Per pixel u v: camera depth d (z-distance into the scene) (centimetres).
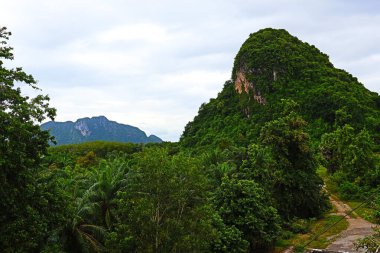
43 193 1583
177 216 1872
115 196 2394
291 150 3656
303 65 10419
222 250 2281
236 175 3045
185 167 1881
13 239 1374
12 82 1504
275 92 9906
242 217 2625
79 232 2091
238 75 11344
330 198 4559
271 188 3409
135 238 1800
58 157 5309
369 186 4500
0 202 1362
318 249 2538
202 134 10869
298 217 3578
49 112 1580
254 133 8825
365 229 3183
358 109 8112
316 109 8581
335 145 5434
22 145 1399
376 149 6775
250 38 12075
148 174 1827
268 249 2867
